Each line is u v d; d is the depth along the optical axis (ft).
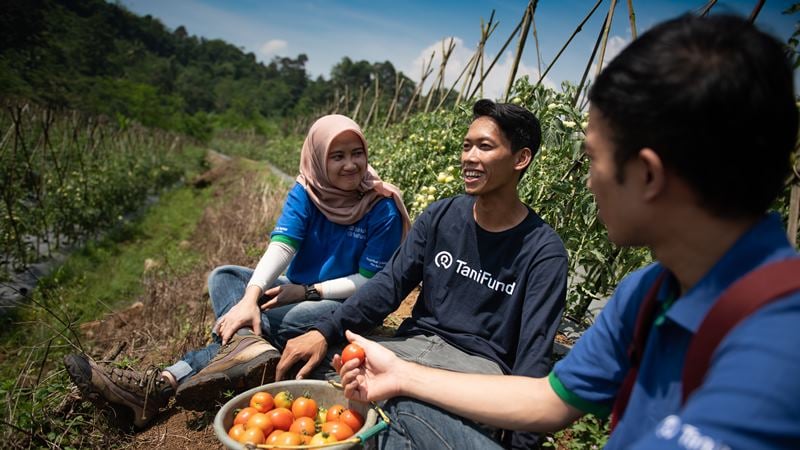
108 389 8.09
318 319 9.05
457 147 17.34
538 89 12.59
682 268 3.28
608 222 3.42
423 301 8.40
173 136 88.43
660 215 3.14
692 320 3.09
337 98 52.65
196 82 312.91
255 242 23.88
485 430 6.49
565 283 7.20
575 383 4.69
